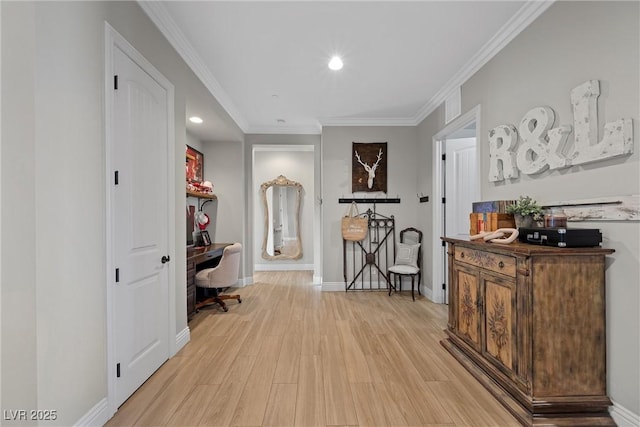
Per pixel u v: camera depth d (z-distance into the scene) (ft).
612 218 5.22
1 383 4.10
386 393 6.37
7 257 4.06
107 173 5.45
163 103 7.64
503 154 7.99
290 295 14.49
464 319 7.62
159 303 7.42
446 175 12.96
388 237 15.39
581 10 5.82
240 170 16.35
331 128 15.38
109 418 5.52
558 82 6.38
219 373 7.18
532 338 5.30
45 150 4.23
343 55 9.20
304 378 6.97
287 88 11.60
